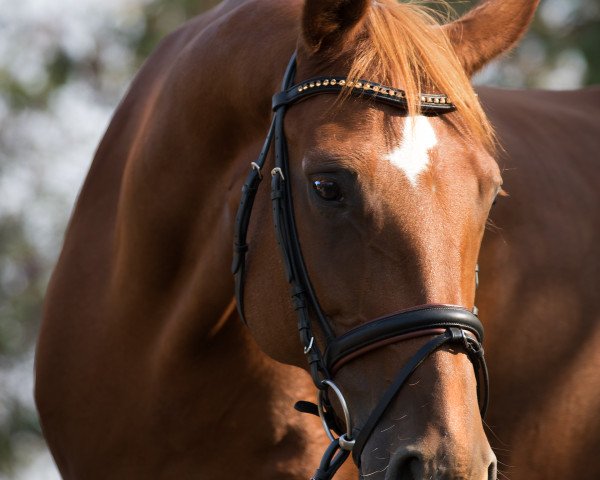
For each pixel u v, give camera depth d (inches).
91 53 856.9
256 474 237.1
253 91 212.5
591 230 260.5
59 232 874.1
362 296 182.2
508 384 248.7
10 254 851.4
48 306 262.1
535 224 253.3
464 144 185.9
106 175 263.9
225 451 237.3
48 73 852.6
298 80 198.7
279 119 197.9
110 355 245.8
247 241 206.5
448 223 179.5
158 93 238.2
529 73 754.8
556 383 251.0
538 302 249.3
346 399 186.4
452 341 176.6
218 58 221.0
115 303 244.1
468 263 182.5
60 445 259.9
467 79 192.5
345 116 186.9
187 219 228.4
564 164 269.0
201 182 225.0
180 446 238.4
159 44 276.5
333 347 186.9
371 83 187.3
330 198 183.8
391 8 197.9
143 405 240.7
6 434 836.6
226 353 232.1
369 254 181.2
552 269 251.6
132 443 244.2
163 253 231.8
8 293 858.1
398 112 185.6
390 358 178.9
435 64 187.5
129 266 237.6
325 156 183.0
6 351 844.0
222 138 221.1
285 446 235.0
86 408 249.9
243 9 225.6
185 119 225.1
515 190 253.0
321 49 196.4
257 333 205.6
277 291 199.6
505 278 246.4
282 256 194.1
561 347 251.1
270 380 232.8
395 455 172.1
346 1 190.4
